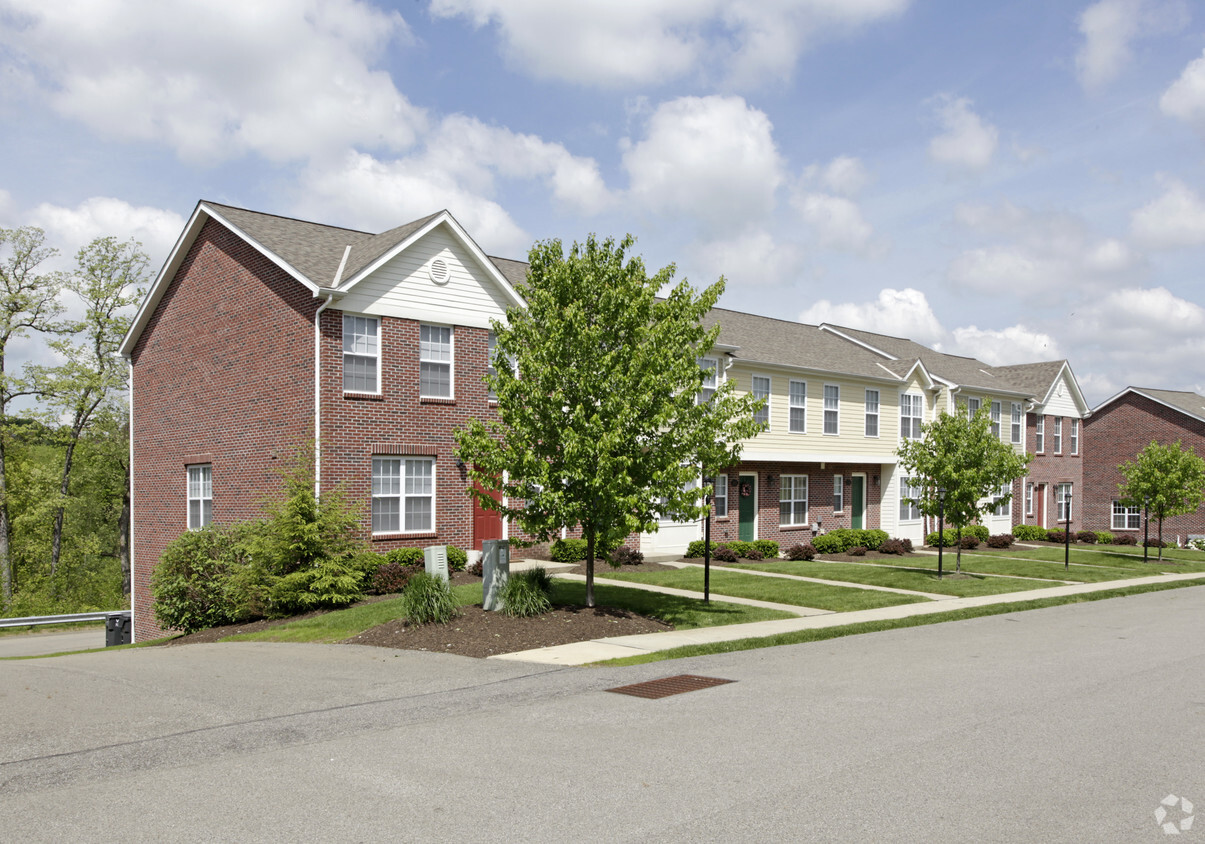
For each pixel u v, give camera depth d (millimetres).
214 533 19219
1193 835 5551
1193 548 43281
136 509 26922
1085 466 52781
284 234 22469
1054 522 45875
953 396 38625
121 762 7145
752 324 34625
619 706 9094
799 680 10523
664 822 5734
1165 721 8547
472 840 5445
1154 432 49531
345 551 18266
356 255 21469
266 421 21172
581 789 6398
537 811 5945
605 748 7484
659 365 14945
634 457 15242
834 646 13391
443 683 10344
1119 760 7191
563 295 15477
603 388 14742
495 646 12852
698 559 26469
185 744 7684
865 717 8617
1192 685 10359
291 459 20094
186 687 10414
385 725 8328
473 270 22547
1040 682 10469
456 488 22047
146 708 9195
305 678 10875
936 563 28453
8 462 40906
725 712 8820
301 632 15250
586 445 14406
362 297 20344
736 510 30047
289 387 20391
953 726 8281
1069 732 8086
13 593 39469
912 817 5832
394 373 20906
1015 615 17797
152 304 26094
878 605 18391
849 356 35781
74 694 10062
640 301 15195
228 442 22625
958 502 24578
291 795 6293
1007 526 42094
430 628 13898
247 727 8289
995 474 24359
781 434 31203
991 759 7180
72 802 6172
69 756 7328
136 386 27203
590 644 13125
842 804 6078
